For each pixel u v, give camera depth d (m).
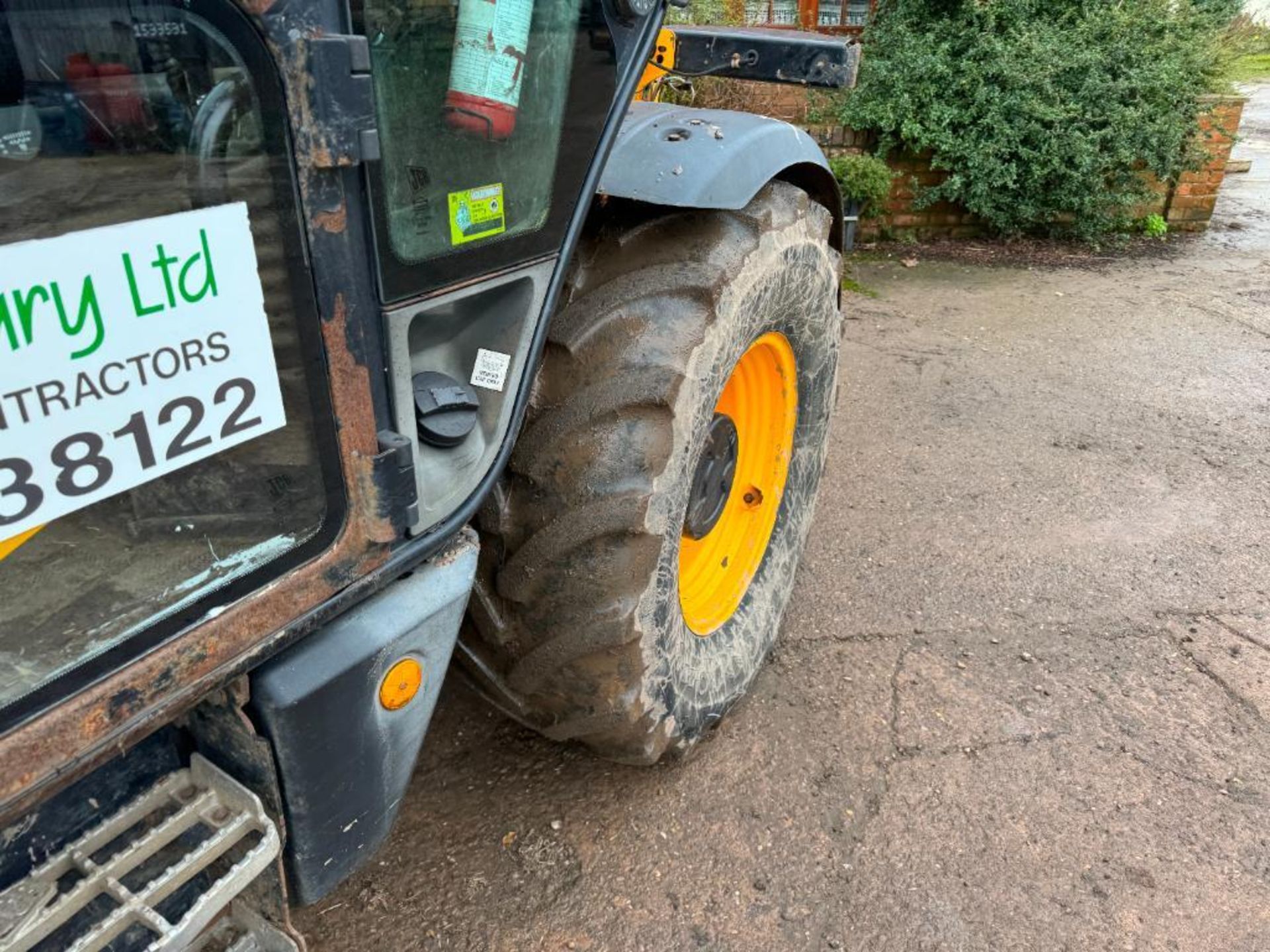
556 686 1.89
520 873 2.04
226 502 1.11
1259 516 3.61
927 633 2.89
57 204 0.90
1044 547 3.36
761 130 2.03
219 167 0.99
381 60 1.13
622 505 1.73
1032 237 7.58
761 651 2.46
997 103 6.80
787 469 2.62
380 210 1.16
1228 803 2.33
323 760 1.31
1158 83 6.74
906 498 3.64
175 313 0.99
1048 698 2.65
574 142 1.51
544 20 1.36
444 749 2.34
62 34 0.86
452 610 1.45
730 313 1.88
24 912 1.08
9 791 0.95
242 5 0.94
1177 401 4.63
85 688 1.00
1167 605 3.07
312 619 1.22
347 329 1.15
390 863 2.04
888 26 7.20
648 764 2.09
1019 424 4.33
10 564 0.94
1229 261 7.13
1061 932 1.99
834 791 2.30
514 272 1.45
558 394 1.79
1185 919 2.03
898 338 5.40
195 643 1.08
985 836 2.20
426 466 1.37
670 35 2.60
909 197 7.38
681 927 1.95
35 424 0.91
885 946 1.94
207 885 1.28
